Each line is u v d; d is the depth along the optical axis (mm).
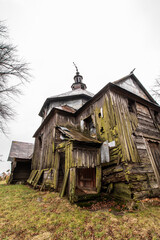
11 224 3027
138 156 5398
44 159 8578
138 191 4434
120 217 3248
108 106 6281
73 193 4480
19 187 8289
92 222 3014
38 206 4230
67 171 5223
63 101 11883
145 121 7344
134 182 4520
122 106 6461
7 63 4465
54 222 3068
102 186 5445
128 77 9203
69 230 2703
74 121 9336
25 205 4387
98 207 4039
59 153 6836
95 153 5910
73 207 4004
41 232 2660
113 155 5285
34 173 9664
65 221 3100
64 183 5180
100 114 6895
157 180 5430
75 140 5113
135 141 5832
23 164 12273
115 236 2447
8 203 4645
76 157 5164
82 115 8703
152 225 2766
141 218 3111
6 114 5020
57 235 2533
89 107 8070
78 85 15109
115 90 6645
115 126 5547
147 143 6387
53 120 8547
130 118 6445
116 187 4816
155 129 7719
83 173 7270
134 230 2611
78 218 3248
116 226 2795
